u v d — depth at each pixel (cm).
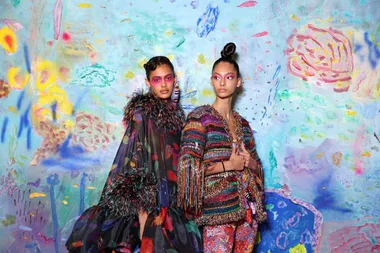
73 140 338
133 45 342
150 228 278
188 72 344
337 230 343
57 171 336
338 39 345
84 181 338
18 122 334
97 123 340
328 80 345
